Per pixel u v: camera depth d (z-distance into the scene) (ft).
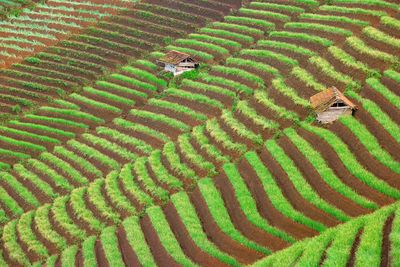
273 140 116.16
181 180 115.96
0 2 227.20
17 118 162.50
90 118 154.51
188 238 96.53
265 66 148.87
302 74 136.56
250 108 131.64
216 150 121.29
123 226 105.91
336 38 150.30
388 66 127.34
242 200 100.07
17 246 113.29
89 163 133.08
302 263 76.18
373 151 100.01
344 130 110.11
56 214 116.57
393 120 109.19
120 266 95.35
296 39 158.30
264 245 90.17
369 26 147.74
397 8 153.89
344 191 93.25
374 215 82.84
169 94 153.48
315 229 88.58
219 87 147.74
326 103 114.42
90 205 116.98
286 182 101.60
